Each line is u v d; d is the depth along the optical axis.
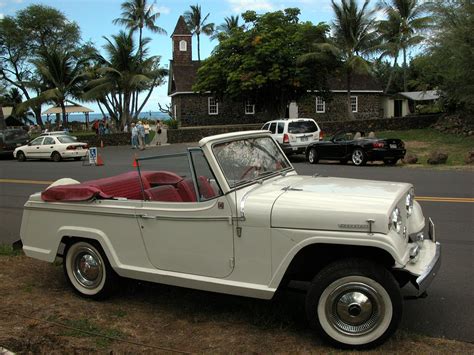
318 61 31.41
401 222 3.85
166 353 3.65
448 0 25.20
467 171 15.35
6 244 7.26
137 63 39.03
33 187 14.30
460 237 7.19
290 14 32.78
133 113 42.69
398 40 43.53
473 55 23.39
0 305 4.66
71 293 5.06
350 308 3.66
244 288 3.92
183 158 4.66
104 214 4.62
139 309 4.59
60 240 4.90
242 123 43.06
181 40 46.22
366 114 45.06
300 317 4.32
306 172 16.17
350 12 34.56
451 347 3.74
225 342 3.85
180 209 4.17
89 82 39.44
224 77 33.19
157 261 4.37
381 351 3.65
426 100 44.25
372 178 14.09
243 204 3.92
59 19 51.78
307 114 43.53
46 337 3.91
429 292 5.08
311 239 3.65
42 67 40.81
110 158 25.25
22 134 28.22
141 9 47.19
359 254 3.79
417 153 21.92
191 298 4.85
